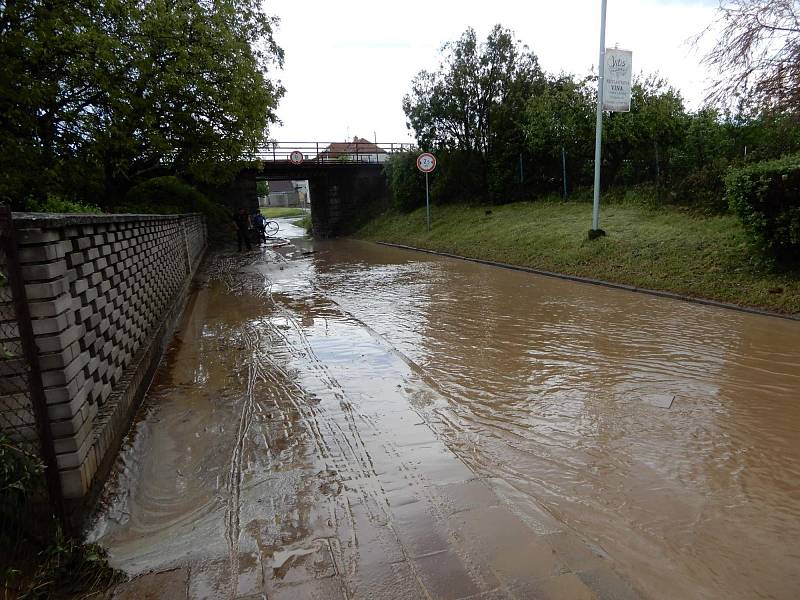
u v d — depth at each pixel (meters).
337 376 5.29
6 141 12.53
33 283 2.65
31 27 12.42
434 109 23.80
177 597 2.29
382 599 2.25
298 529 2.79
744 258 9.06
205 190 26.64
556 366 5.45
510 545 2.61
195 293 11.33
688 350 5.89
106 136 14.52
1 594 2.24
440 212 24.11
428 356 5.91
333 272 13.95
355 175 31.23
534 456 3.58
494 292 9.90
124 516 2.97
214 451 3.73
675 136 16.14
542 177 21.20
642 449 3.66
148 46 14.45
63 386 2.75
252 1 19.38
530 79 22.02
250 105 18.09
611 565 2.48
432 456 3.59
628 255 11.02
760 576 2.41
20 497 2.57
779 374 5.07
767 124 9.45
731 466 3.41
